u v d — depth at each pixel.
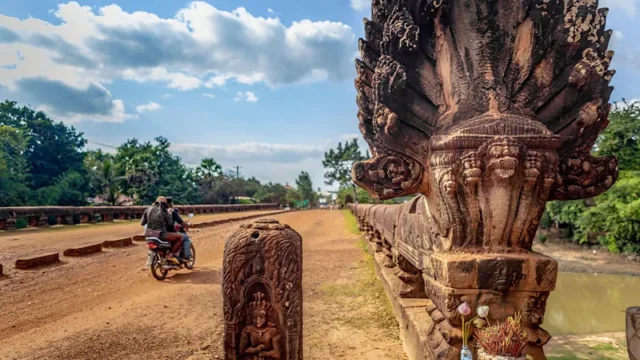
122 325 5.16
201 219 25.06
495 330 2.36
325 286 7.16
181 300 6.43
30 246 11.15
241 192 67.00
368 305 5.79
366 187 2.88
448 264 2.55
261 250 2.98
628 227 18.16
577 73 2.71
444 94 2.87
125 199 39.06
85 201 33.72
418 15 2.94
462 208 2.60
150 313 5.70
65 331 4.93
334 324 5.02
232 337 2.95
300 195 80.19
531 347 2.57
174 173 47.44
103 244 11.39
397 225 4.52
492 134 2.51
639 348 2.52
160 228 8.07
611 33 2.84
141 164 39.75
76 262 9.33
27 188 28.12
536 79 2.83
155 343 4.53
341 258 10.36
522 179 2.51
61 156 34.50
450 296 2.57
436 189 2.66
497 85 2.78
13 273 7.94
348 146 45.38
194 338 4.68
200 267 9.38
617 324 8.85
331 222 24.70
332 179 46.16
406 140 2.79
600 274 16.55
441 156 2.58
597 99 2.72
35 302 6.20
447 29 2.93
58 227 16.86
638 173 19.06
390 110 2.77
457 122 2.72
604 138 21.44
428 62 2.95
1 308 5.85
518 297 2.58
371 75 3.15
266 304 2.97
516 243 2.67
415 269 4.48
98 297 6.56
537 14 2.82
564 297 12.40
